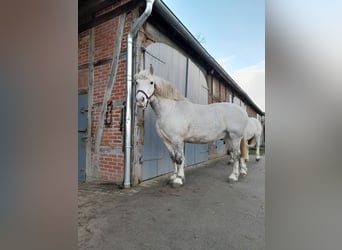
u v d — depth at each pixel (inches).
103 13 147.3
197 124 130.6
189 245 63.4
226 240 66.4
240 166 161.0
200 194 112.6
